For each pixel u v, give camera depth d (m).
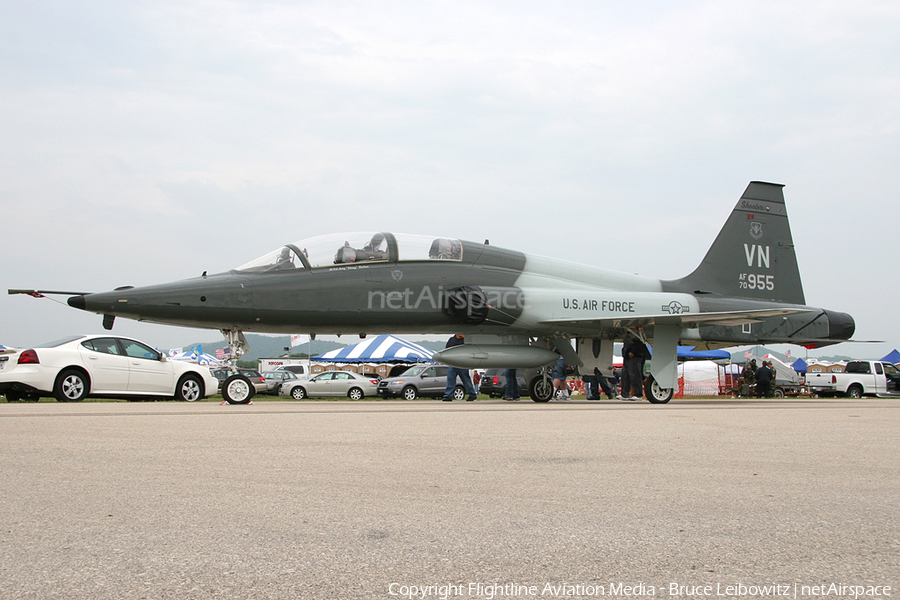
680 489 3.97
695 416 9.77
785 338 18.95
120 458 4.84
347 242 15.02
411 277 15.05
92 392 14.83
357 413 9.87
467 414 9.83
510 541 2.86
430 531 2.98
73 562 2.52
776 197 19.80
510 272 16.27
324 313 14.32
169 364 16.19
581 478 4.26
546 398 17.02
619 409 11.98
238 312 13.79
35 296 13.36
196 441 5.83
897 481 4.34
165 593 2.23
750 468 4.76
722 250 18.92
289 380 33.72
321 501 3.52
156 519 3.13
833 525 3.19
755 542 2.90
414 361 39.19
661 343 16.48
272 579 2.38
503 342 16.48
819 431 7.48
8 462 4.64
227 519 3.14
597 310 16.34
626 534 2.99
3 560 2.53
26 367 14.01
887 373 33.62
